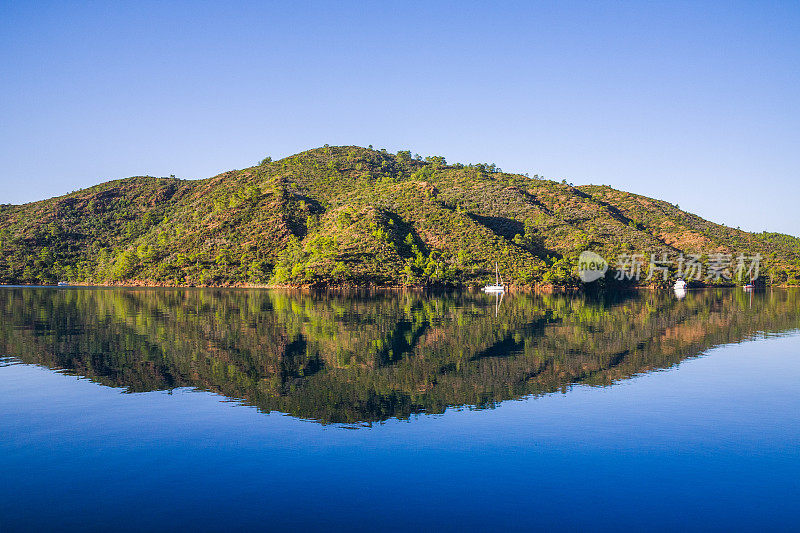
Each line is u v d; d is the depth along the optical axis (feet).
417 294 422.41
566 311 250.98
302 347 132.05
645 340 147.54
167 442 63.62
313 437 65.62
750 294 449.89
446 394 86.12
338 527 44.39
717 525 45.27
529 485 52.37
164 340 141.69
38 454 59.82
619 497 50.11
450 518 46.01
